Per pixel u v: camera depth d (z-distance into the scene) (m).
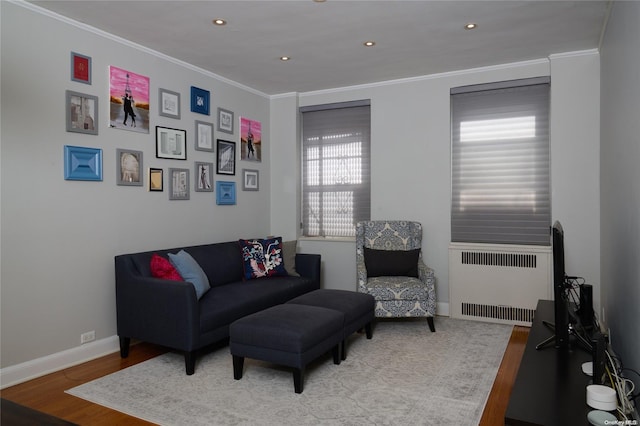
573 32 3.38
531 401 1.61
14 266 2.73
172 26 3.21
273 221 5.32
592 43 3.62
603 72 3.46
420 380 2.76
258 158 5.11
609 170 3.05
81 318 3.12
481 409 2.36
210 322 2.99
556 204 3.93
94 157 3.20
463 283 4.27
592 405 1.53
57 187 2.97
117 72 3.39
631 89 2.10
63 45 3.01
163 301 2.94
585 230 3.82
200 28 3.25
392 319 4.30
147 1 2.80
